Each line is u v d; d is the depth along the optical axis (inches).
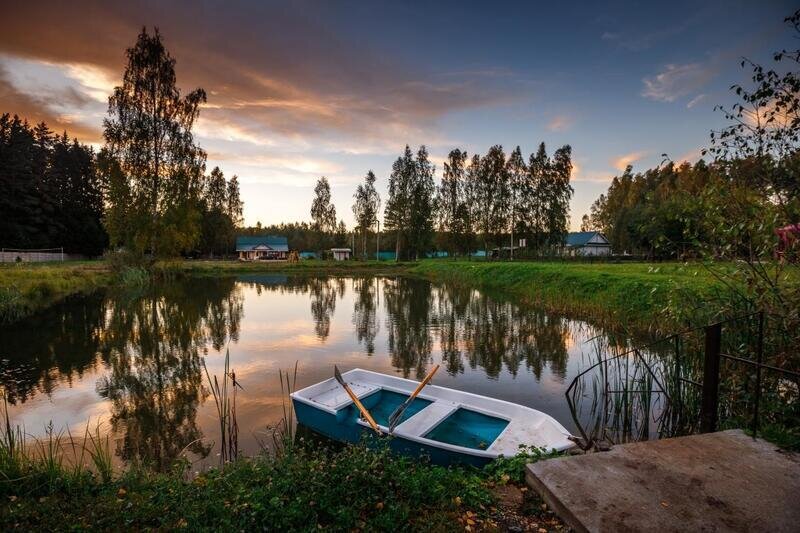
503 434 213.3
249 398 323.3
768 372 201.8
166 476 174.9
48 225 2108.8
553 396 318.7
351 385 299.1
